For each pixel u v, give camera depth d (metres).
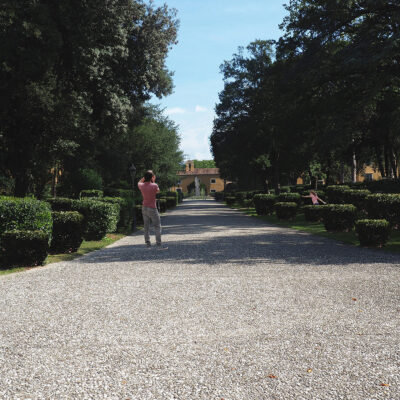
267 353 3.12
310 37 22.94
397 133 23.23
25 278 6.38
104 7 18.31
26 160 21.05
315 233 13.17
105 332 3.68
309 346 3.25
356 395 2.45
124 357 3.09
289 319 3.97
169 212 34.66
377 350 3.14
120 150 35.72
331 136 20.98
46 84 20.11
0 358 3.10
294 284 5.52
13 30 16.59
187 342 3.39
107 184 36.19
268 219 21.34
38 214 8.33
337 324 3.79
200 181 114.75
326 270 6.54
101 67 19.44
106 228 12.76
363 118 24.19
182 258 8.18
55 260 8.41
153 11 21.77
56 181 32.22
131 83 22.28
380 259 7.62
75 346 3.33
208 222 20.23
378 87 20.44
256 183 58.97
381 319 3.92
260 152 37.50
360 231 9.60
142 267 7.20
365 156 45.41
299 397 2.43
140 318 4.09
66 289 5.50
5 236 7.45
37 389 2.58
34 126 20.61
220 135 39.69
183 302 4.68
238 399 2.42
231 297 4.87
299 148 29.02
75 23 17.86
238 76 37.84
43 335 3.62
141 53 21.12
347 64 18.72
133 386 2.61
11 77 17.97
